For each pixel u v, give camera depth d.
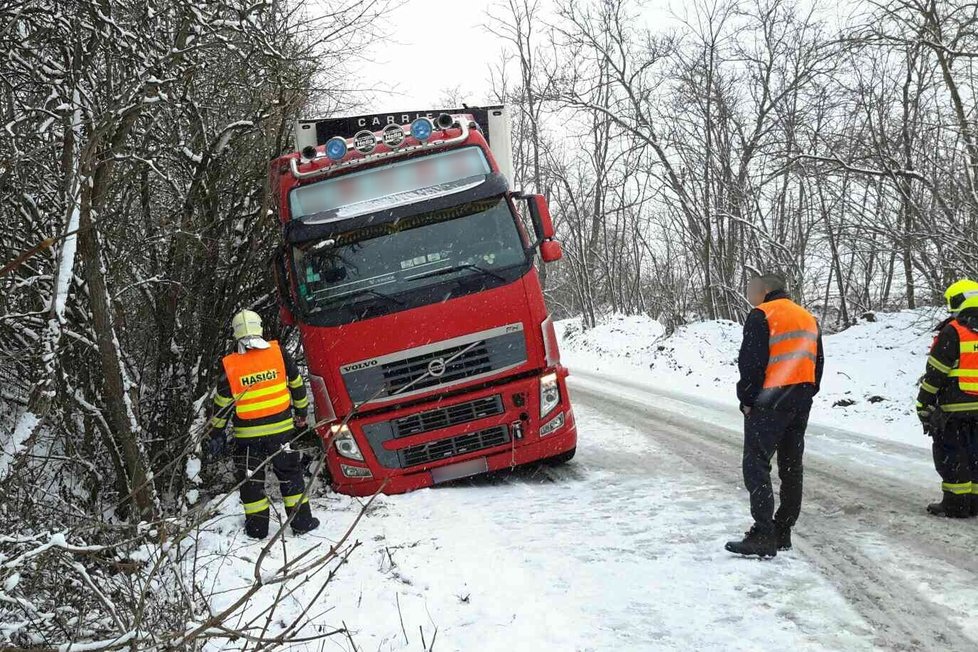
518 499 7.13
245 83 7.47
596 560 5.26
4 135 4.78
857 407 11.20
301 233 7.55
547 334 7.68
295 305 7.61
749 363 5.23
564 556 5.38
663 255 36.47
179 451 6.81
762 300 5.46
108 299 5.30
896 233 15.48
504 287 7.50
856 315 28.23
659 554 5.31
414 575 5.07
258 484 6.02
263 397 6.03
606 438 9.81
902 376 12.58
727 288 23.36
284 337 9.45
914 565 4.84
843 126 19.70
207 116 7.78
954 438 5.71
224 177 7.56
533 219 7.89
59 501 5.05
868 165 17.50
